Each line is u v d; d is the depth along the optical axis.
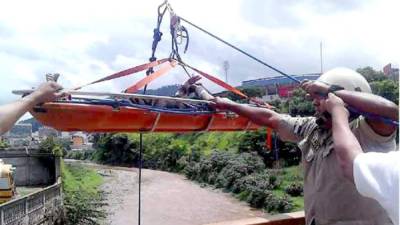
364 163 1.46
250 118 3.10
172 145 57.56
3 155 40.38
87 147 82.75
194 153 51.69
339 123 1.74
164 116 3.55
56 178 34.88
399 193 1.35
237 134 47.97
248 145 42.41
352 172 1.52
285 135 2.74
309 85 2.27
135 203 35.91
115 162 65.12
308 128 2.52
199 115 3.72
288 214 3.96
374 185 1.41
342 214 2.16
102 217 25.89
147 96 3.32
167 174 52.38
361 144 2.09
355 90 2.21
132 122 3.40
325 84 2.20
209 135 55.41
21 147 45.16
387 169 1.40
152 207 34.28
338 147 1.62
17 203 19.47
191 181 46.16
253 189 34.12
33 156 41.38
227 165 41.22
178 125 3.70
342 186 2.14
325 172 2.23
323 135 2.31
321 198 2.25
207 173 44.38
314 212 2.32
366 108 1.93
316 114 2.35
